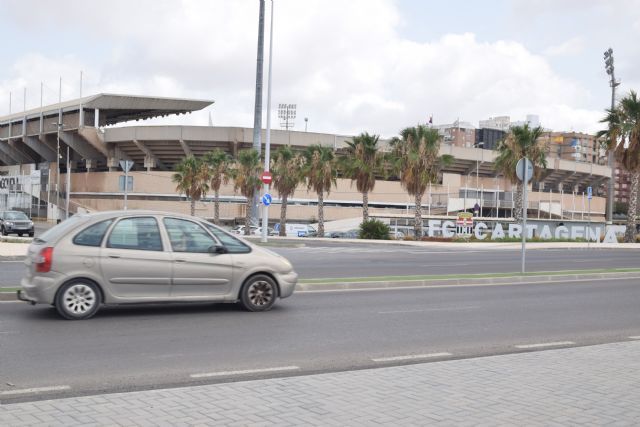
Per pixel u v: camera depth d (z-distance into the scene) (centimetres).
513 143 5044
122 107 8950
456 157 9600
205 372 684
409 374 652
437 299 1348
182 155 9075
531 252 3472
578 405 542
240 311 1098
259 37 4816
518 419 502
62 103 9375
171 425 472
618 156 4650
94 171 9675
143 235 1012
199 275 1034
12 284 1380
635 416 512
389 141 5094
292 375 683
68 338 841
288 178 5759
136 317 1013
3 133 10262
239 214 8869
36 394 588
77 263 963
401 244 4069
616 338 947
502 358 745
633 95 4506
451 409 526
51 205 8106
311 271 1939
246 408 518
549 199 10750
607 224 5762
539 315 1166
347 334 929
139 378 651
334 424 481
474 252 3350
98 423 473
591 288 1628
